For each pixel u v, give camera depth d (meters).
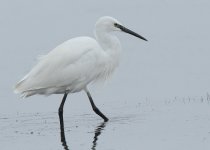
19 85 15.66
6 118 16.61
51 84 15.66
